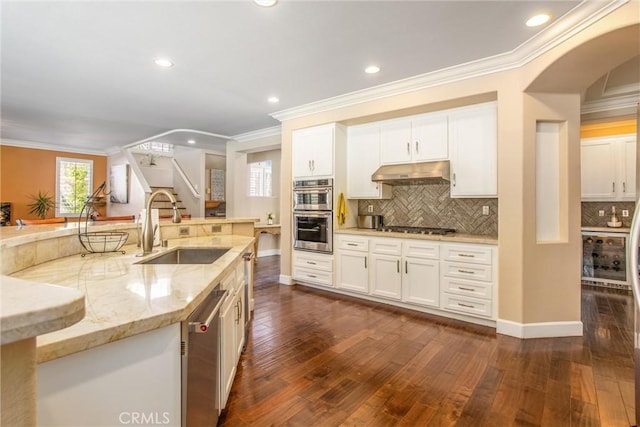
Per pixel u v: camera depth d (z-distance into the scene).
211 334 1.45
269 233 6.92
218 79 3.44
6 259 1.39
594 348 2.69
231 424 1.75
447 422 1.77
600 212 5.03
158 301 1.06
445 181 4.01
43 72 3.28
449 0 2.09
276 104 4.31
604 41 2.21
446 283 3.38
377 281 3.90
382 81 3.48
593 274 4.82
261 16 2.28
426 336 2.93
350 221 4.57
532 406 1.91
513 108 2.94
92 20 2.33
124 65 3.11
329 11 2.22
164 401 0.97
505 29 2.44
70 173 7.95
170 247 2.46
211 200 7.94
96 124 5.46
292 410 1.87
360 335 2.95
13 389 0.51
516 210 2.93
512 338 2.89
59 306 0.51
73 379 0.79
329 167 4.30
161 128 5.76
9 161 7.06
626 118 4.34
